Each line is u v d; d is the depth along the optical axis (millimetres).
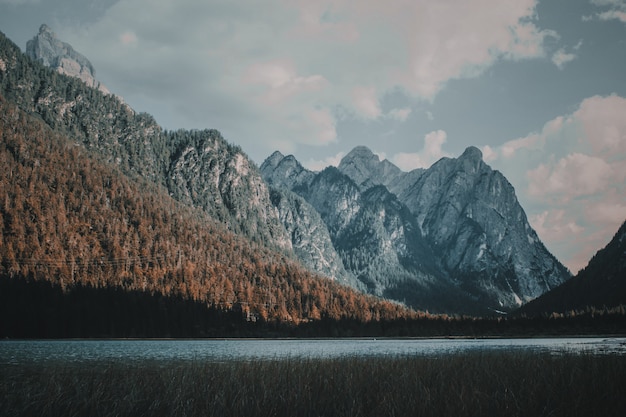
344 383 38875
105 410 31922
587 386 36438
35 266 190000
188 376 41969
